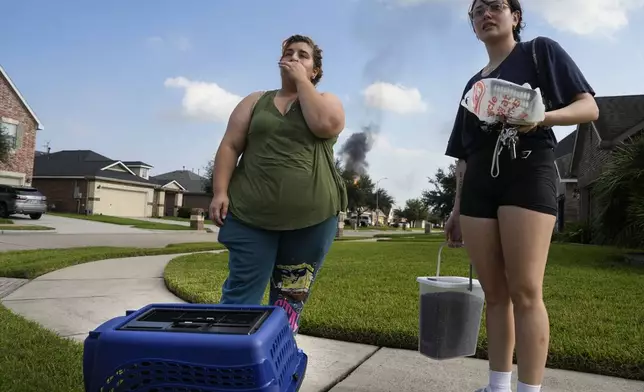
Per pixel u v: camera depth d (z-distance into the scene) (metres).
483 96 1.70
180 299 4.26
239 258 2.03
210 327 1.41
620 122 14.38
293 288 2.15
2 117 23.06
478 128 1.92
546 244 1.79
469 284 2.14
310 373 2.47
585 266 6.85
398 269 6.11
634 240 8.27
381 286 4.71
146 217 35.81
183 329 1.38
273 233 2.06
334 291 4.41
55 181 32.41
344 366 2.59
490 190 1.86
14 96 23.64
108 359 1.33
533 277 1.77
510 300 1.97
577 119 1.71
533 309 1.78
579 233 13.85
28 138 24.44
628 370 2.44
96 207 32.03
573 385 2.33
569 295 4.29
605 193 8.67
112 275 5.73
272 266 2.09
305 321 3.21
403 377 2.43
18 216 22.50
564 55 1.81
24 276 5.44
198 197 51.28
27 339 2.73
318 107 2.03
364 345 2.99
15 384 2.06
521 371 1.78
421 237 21.45
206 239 15.49
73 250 8.53
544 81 1.82
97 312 3.72
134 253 8.52
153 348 1.30
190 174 57.16
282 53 2.28
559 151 25.92
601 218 8.96
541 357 1.76
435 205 35.69
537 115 1.63
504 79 1.88
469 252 1.98
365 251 9.80
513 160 1.79
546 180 1.78
